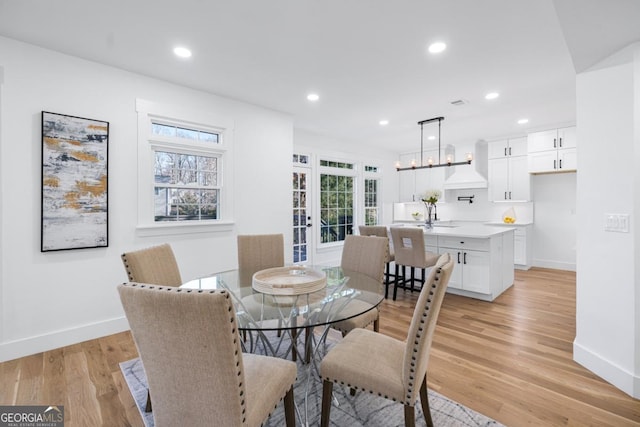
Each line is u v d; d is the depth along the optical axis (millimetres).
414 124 4965
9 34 2334
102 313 2822
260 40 2424
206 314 993
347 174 6371
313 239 5691
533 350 2557
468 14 2090
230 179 3695
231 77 3107
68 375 2188
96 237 2762
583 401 1898
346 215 6434
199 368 1071
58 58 2590
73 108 2660
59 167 2580
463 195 6652
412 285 4234
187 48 2547
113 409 1835
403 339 2779
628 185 1968
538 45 2490
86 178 2705
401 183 7605
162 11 2057
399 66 2865
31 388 2035
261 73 3016
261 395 1285
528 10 2039
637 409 1821
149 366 1143
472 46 2512
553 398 1929
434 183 6973
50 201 2545
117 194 2900
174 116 3242
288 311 1721
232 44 2482
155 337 1080
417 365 1357
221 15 2105
